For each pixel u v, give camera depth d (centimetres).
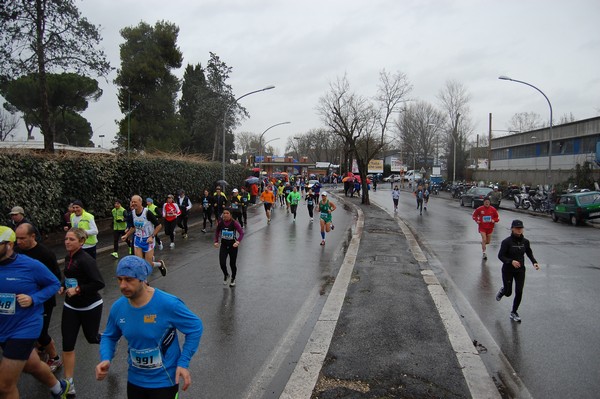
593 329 665
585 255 1302
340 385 468
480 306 787
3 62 1630
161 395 318
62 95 3014
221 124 4494
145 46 3788
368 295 819
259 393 466
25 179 1234
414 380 480
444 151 7819
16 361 391
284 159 8744
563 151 4428
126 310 322
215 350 578
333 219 2353
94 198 1586
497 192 3053
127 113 3809
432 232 1855
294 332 648
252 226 2041
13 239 404
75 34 1711
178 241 1582
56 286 425
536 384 486
